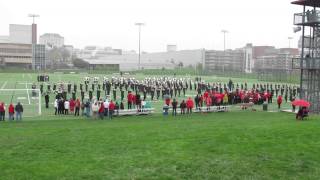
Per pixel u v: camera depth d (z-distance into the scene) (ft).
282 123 99.30
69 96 221.05
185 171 54.19
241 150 64.59
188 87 301.84
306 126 87.61
